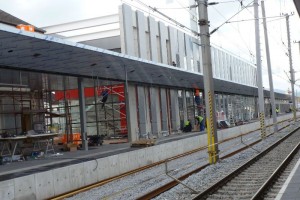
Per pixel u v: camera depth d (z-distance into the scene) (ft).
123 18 104.17
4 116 74.08
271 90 122.31
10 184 38.42
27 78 72.95
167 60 123.24
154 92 112.68
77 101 106.11
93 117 105.40
